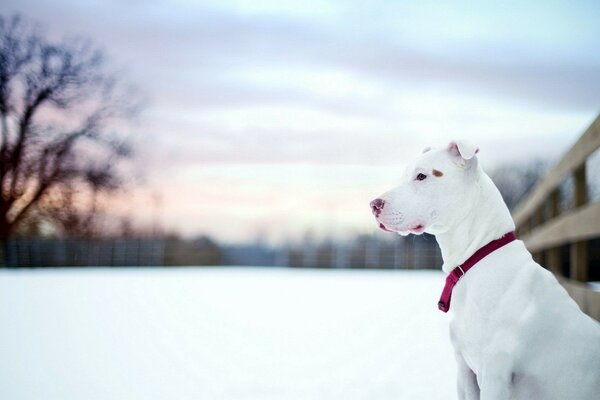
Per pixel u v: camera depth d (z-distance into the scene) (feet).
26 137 77.92
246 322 27.02
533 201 24.76
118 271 76.02
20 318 28.14
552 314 8.55
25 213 79.25
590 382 8.30
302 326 25.59
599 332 8.55
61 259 85.92
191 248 94.32
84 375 17.10
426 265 81.71
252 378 16.51
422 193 9.74
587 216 14.11
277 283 51.90
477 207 9.47
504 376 8.47
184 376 16.89
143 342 22.13
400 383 15.31
